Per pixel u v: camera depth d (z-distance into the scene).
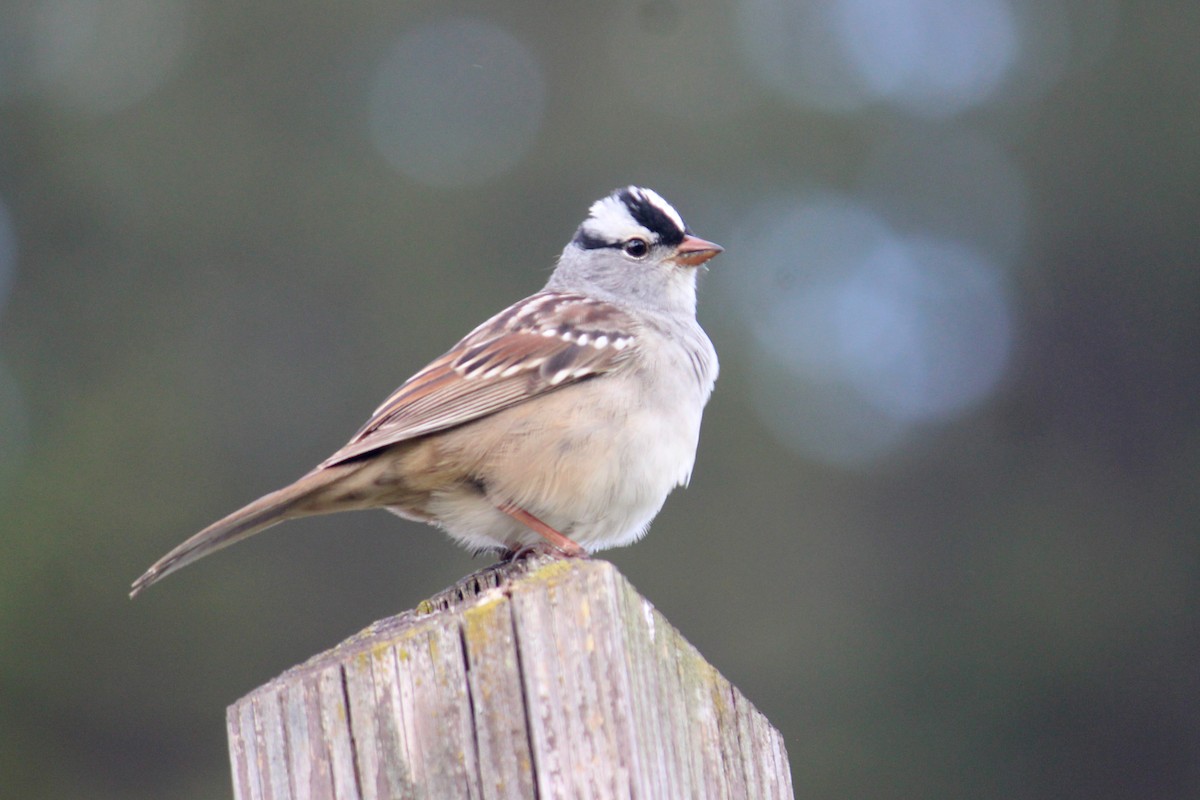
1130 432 18.75
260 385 17.86
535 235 18.88
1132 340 19.08
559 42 19.92
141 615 15.52
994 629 16.86
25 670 15.09
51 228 18.55
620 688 4.24
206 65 19.30
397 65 19.64
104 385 17.53
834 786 15.67
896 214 19.25
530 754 4.24
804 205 19.31
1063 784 16.11
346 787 4.36
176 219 18.53
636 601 4.39
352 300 18.39
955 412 18.23
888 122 19.67
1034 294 19.23
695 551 16.62
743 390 17.39
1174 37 19.95
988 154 19.73
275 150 19.05
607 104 19.48
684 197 19.23
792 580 16.69
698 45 20.08
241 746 4.48
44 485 16.02
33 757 14.98
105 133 18.73
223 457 17.12
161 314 18.06
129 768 15.14
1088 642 16.91
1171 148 19.55
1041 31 20.42
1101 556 17.62
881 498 17.30
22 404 17.38
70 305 18.17
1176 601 17.38
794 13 20.31
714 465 16.95
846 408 17.53
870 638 16.52
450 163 19.19
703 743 4.48
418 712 4.32
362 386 17.91
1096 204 19.39
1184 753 16.34
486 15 19.86
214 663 15.46
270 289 18.38
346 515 15.81
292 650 15.52
